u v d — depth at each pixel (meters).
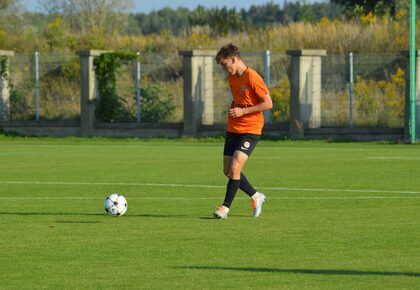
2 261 22.73
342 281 20.12
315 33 103.69
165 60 98.12
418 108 71.69
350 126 75.38
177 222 29.47
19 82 85.56
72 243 25.34
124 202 31.14
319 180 43.16
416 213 31.41
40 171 48.88
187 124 78.19
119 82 82.88
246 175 45.84
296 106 75.00
